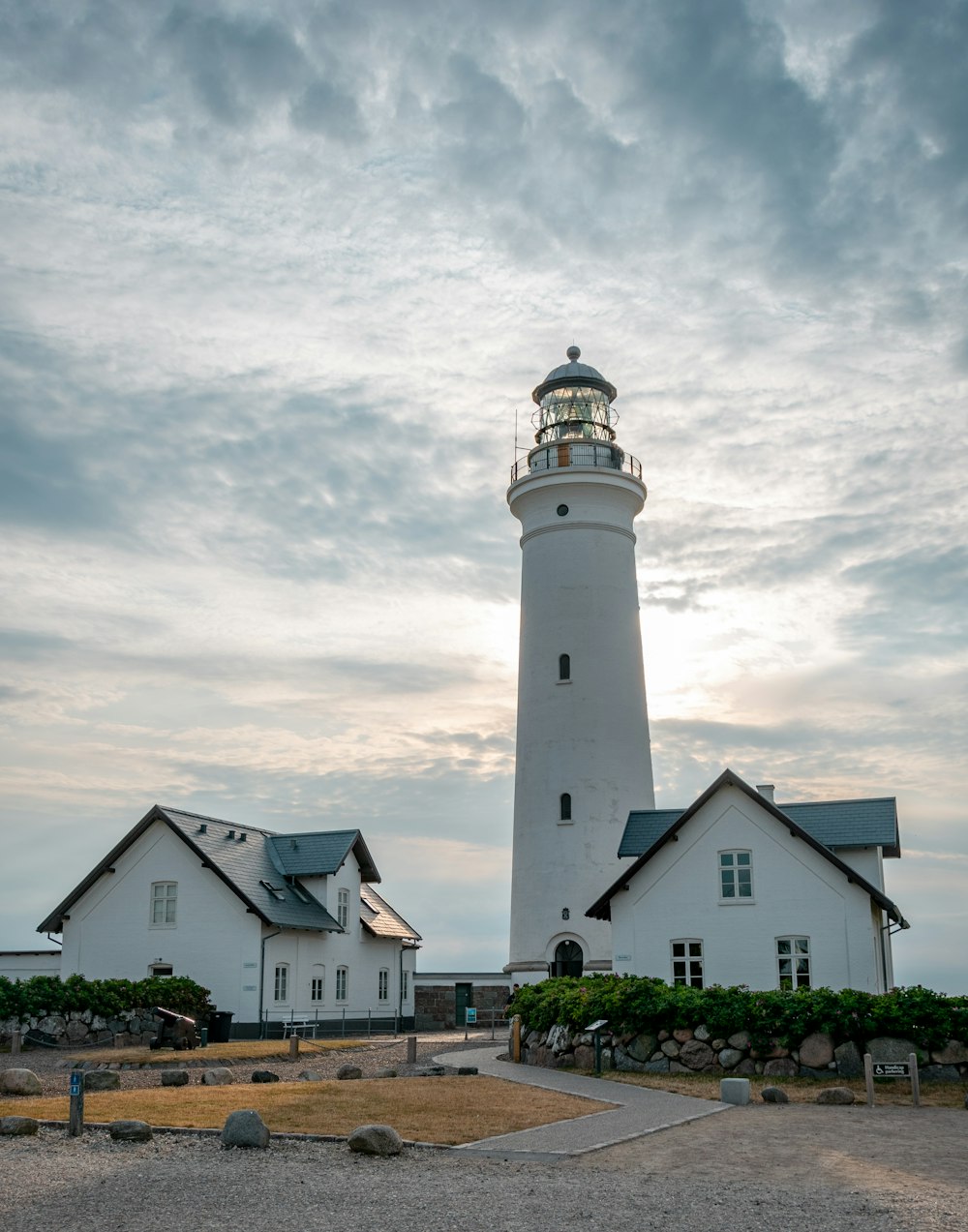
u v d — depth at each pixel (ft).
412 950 165.78
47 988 106.63
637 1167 44.37
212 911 130.31
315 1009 136.98
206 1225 35.04
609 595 141.69
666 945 106.93
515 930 136.46
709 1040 76.74
